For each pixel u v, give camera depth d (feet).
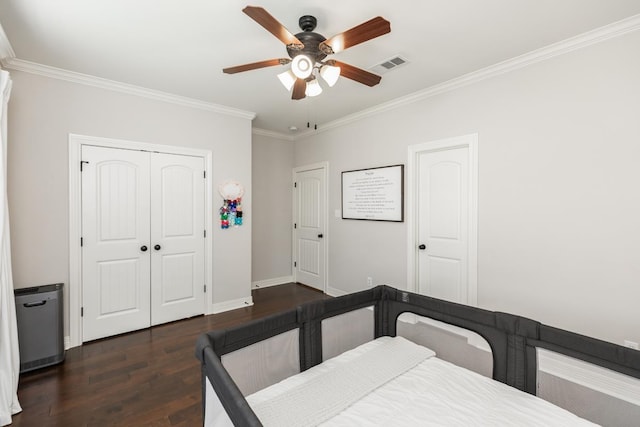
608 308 6.58
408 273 10.66
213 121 11.48
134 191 9.93
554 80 7.28
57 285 8.18
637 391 3.68
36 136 8.27
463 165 9.35
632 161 6.26
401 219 10.80
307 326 5.29
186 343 9.09
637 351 3.70
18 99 7.99
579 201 6.95
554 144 7.30
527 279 7.81
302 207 15.99
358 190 12.44
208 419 3.85
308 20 6.03
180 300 10.96
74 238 8.86
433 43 7.12
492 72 8.32
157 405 6.24
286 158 16.38
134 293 9.99
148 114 10.07
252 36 6.82
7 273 6.26
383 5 5.75
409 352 5.32
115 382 7.04
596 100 6.68
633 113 6.23
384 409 3.92
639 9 5.82
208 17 6.11
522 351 4.60
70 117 8.76
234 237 12.16
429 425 3.63
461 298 9.45
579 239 6.97
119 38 6.86
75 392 6.64
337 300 5.70
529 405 3.99
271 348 4.86
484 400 4.11
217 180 11.64
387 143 11.32
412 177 10.51
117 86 9.36
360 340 6.09
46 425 5.66
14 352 6.36
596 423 3.96
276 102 11.09
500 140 8.27
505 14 6.02
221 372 3.38
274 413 3.82
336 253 13.73
